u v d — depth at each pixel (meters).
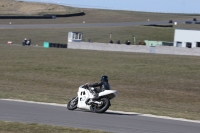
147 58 141.00
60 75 107.94
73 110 48.25
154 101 77.06
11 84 90.31
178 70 116.56
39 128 33.31
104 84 47.16
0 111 43.56
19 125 34.31
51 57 143.50
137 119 43.00
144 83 98.25
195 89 91.94
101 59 139.00
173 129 37.38
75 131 32.69
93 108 47.00
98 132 32.72
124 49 183.88
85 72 112.75
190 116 49.91
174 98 81.50
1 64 124.06
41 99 59.97
